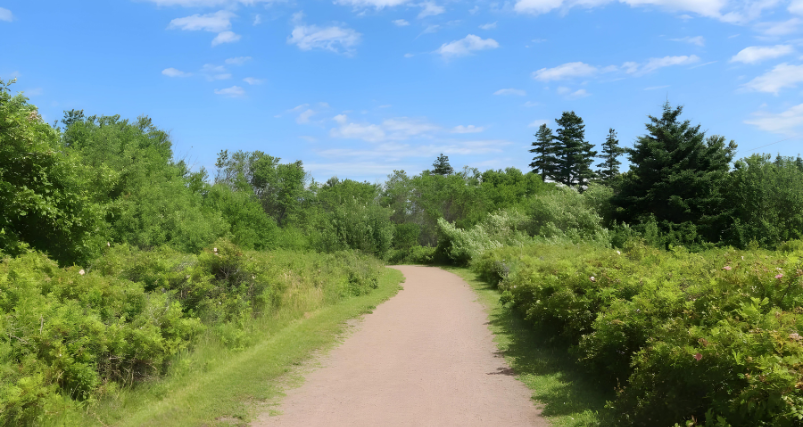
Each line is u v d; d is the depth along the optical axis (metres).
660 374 4.03
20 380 4.18
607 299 6.62
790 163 29.14
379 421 5.16
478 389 6.40
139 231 21.23
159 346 5.92
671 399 3.84
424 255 43.47
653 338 4.50
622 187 35.50
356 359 8.11
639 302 5.21
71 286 6.07
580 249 19.66
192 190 40.97
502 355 8.34
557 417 5.18
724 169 34.72
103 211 10.70
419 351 8.73
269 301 10.54
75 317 5.23
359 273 17.83
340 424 5.05
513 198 66.06
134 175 22.97
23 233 8.68
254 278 10.09
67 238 9.08
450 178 77.00
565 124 75.31
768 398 3.03
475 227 38.41
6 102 8.42
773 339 3.23
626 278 6.57
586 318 6.87
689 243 29.42
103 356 5.38
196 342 7.26
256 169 59.06
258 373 6.84
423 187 73.31
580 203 35.97
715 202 31.06
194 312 8.07
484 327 11.00
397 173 77.75
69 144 29.28
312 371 7.29
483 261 22.77
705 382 3.59
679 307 4.83
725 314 4.05
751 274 4.48
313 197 63.09
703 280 5.34
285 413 5.38
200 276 8.44
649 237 29.23
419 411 5.50
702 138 34.41
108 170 12.85
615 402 4.65
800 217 26.14
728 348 3.40
